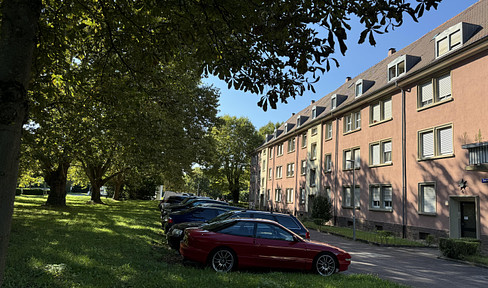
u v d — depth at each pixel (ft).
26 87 8.20
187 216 39.27
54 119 39.63
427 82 64.69
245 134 191.21
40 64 18.69
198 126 70.69
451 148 57.72
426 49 74.08
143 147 42.70
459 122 55.88
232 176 194.08
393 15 11.46
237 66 15.47
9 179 7.67
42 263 20.62
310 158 116.57
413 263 39.17
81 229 39.09
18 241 27.71
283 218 35.65
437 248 54.39
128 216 64.39
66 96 32.81
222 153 184.44
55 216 52.80
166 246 35.78
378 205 76.48
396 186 70.03
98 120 38.86
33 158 53.26
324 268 27.66
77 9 19.71
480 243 47.47
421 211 62.95
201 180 270.87
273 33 13.10
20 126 8.02
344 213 90.02
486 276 33.63
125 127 40.40
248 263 26.43
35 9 8.46
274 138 167.94
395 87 71.77
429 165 61.62
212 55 16.22
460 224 55.57
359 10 11.55
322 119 106.32
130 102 25.07
